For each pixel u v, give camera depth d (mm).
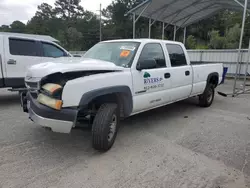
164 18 13055
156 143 3617
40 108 2801
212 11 12750
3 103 6172
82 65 2990
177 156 3184
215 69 6246
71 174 2643
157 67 4246
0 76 5641
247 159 3148
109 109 3131
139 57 3803
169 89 4473
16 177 2543
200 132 4188
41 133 3902
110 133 3297
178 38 39594
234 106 6402
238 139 3875
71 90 2752
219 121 4898
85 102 2836
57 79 2994
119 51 4004
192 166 2916
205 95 5973
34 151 3211
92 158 3051
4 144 3412
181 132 4164
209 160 3096
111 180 2551
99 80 3023
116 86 3248
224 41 29328
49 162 2908
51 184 2438
